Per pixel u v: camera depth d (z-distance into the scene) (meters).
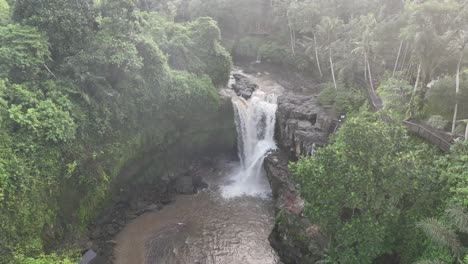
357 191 19.88
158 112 37.34
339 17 55.81
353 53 44.56
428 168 21.17
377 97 39.50
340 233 20.66
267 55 62.75
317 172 21.28
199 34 45.56
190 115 40.69
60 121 26.31
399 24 43.44
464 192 19.34
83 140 29.30
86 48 30.81
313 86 51.78
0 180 21.78
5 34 26.91
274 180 37.19
